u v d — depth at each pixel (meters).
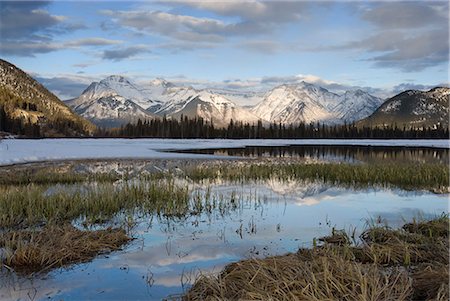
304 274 6.62
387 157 43.47
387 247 8.48
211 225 11.59
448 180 20.58
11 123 110.88
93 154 40.91
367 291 5.97
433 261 7.77
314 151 55.38
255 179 21.89
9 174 23.05
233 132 119.81
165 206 13.55
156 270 8.01
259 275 6.65
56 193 14.77
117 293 6.93
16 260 8.14
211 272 7.85
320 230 11.05
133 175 23.45
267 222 11.97
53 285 7.26
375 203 15.15
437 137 129.25
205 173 23.33
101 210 12.91
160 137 118.19
